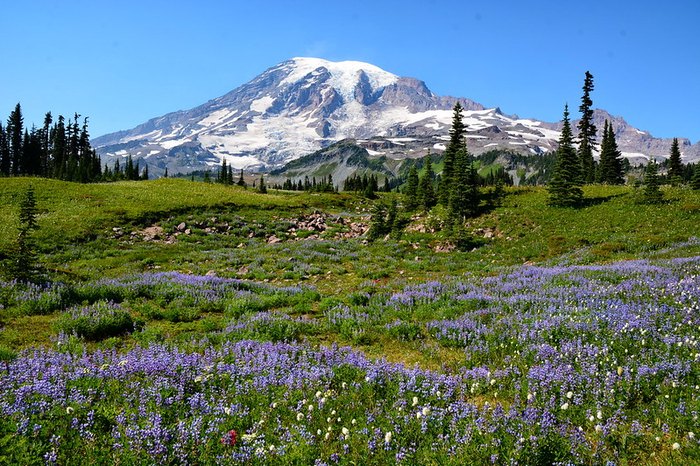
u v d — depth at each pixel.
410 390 8.38
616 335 10.26
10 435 5.88
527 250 34.16
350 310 15.90
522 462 5.80
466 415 7.21
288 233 51.03
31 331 12.75
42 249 35.88
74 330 12.52
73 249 36.94
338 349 11.52
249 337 12.59
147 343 12.27
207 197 66.25
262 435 6.60
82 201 54.69
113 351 10.70
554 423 6.97
